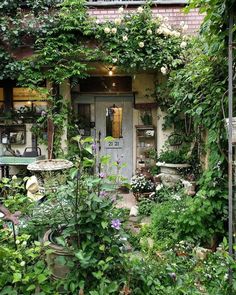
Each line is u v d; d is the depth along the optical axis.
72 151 6.22
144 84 6.94
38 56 5.55
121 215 2.45
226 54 3.27
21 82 5.70
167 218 3.93
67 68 5.64
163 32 5.53
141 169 6.59
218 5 2.71
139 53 5.56
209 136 3.83
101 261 2.09
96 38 5.54
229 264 2.24
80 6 5.59
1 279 1.95
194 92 4.20
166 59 5.52
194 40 4.72
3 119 6.55
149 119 6.94
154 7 6.09
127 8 6.09
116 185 2.37
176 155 5.93
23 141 6.61
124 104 7.23
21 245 2.24
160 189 5.52
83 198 2.20
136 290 2.21
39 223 2.81
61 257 2.15
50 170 4.28
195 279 2.61
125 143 7.25
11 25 5.59
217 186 3.67
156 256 2.96
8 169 6.37
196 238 3.63
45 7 5.59
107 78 7.03
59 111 6.27
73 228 2.19
